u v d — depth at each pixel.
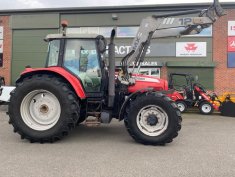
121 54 19.72
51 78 7.25
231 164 5.52
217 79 18.98
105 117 7.31
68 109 6.98
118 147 6.74
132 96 7.34
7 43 21.25
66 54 7.70
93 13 20.05
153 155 6.11
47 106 7.18
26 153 6.14
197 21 8.26
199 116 13.66
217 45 18.97
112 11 19.77
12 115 7.12
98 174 4.93
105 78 7.66
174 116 6.92
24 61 21.11
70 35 7.73
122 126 9.42
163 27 8.35
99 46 7.70
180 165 5.44
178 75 17.30
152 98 7.02
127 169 5.19
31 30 20.97
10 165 5.34
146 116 7.12
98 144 7.00
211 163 5.57
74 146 6.78
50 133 6.96
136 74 8.12
